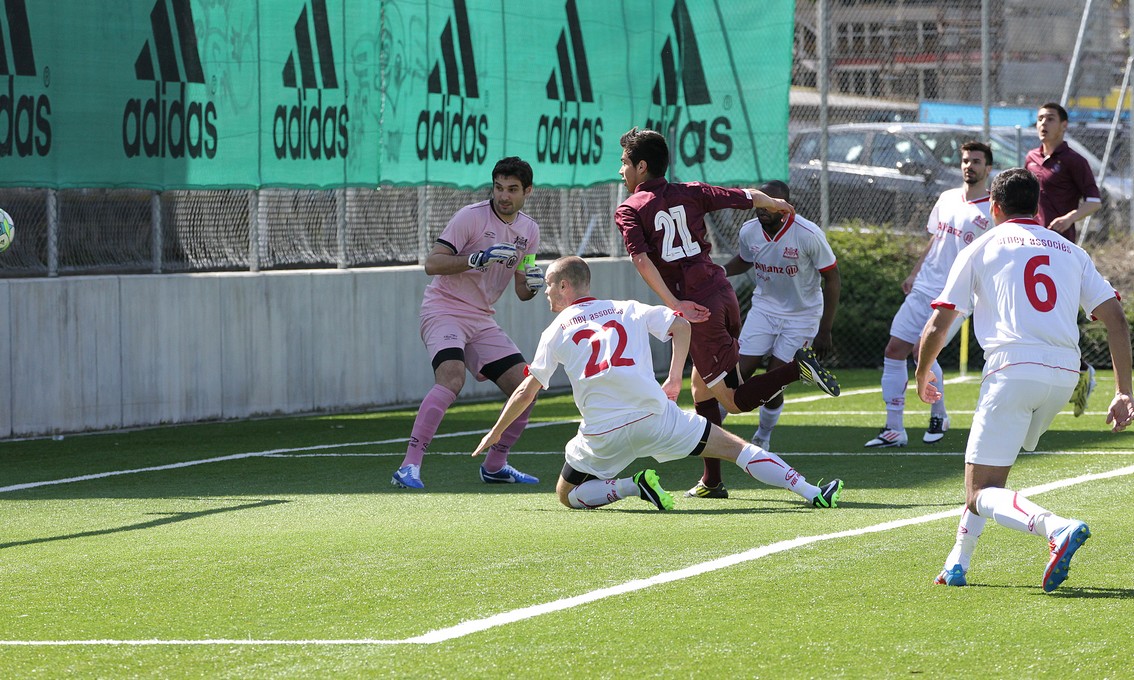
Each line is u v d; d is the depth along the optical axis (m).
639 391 26.92
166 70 44.28
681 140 58.44
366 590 20.62
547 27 54.66
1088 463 33.75
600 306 27.27
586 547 23.59
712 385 30.03
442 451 39.16
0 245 30.86
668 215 29.19
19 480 34.12
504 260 32.06
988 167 38.28
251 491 31.94
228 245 47.50
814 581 20.70
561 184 55.72
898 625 18.11
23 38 41.00
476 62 52.44
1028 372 19.52
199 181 45.34
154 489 32.44
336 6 48.03
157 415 45.16
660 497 27.67
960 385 54.78
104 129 42.91
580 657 16.86
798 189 70.69
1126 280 61.38
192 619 19.08
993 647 17.00
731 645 17.28
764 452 27.86
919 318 38.34
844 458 36.06
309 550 23.72
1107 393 50.75
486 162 53.12
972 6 71.94
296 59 47.16
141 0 43.62
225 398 46.81
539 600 19.80
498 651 17.17
